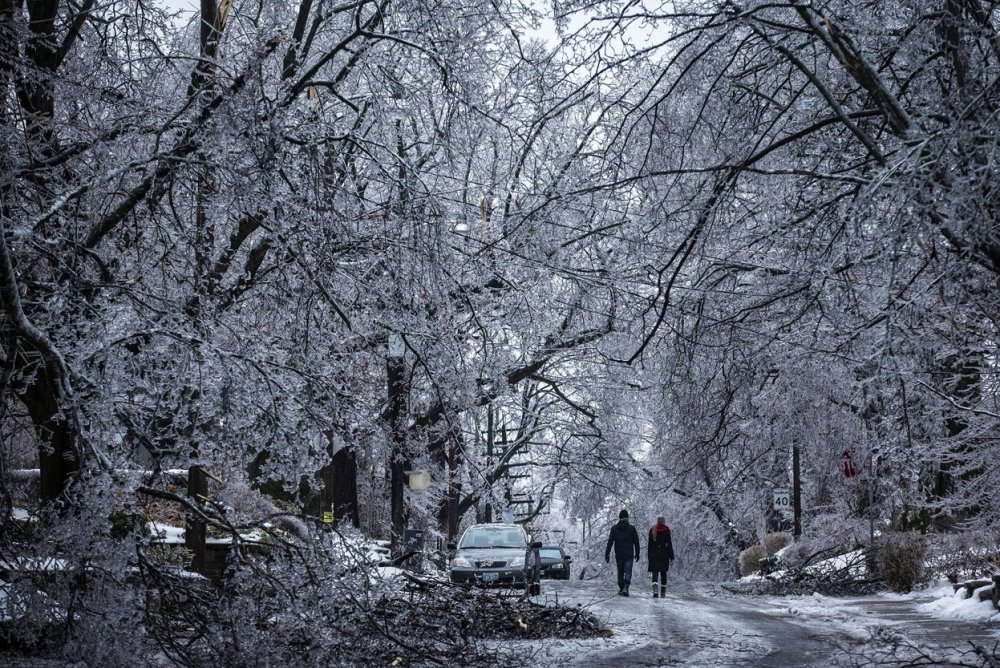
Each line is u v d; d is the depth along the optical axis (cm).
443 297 1664
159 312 1289
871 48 1469
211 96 1420
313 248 1390
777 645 1542
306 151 1391
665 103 1669
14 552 1137
